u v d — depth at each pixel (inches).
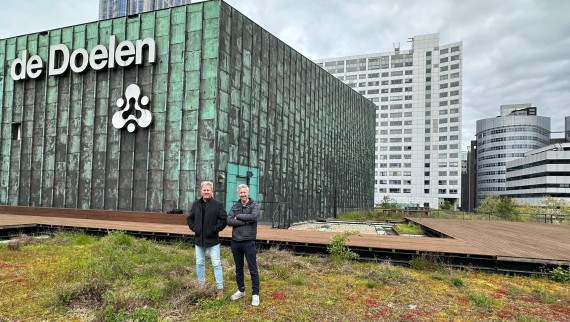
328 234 521.0
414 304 265.7
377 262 410.9
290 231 557.9
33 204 841.5
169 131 734.5
